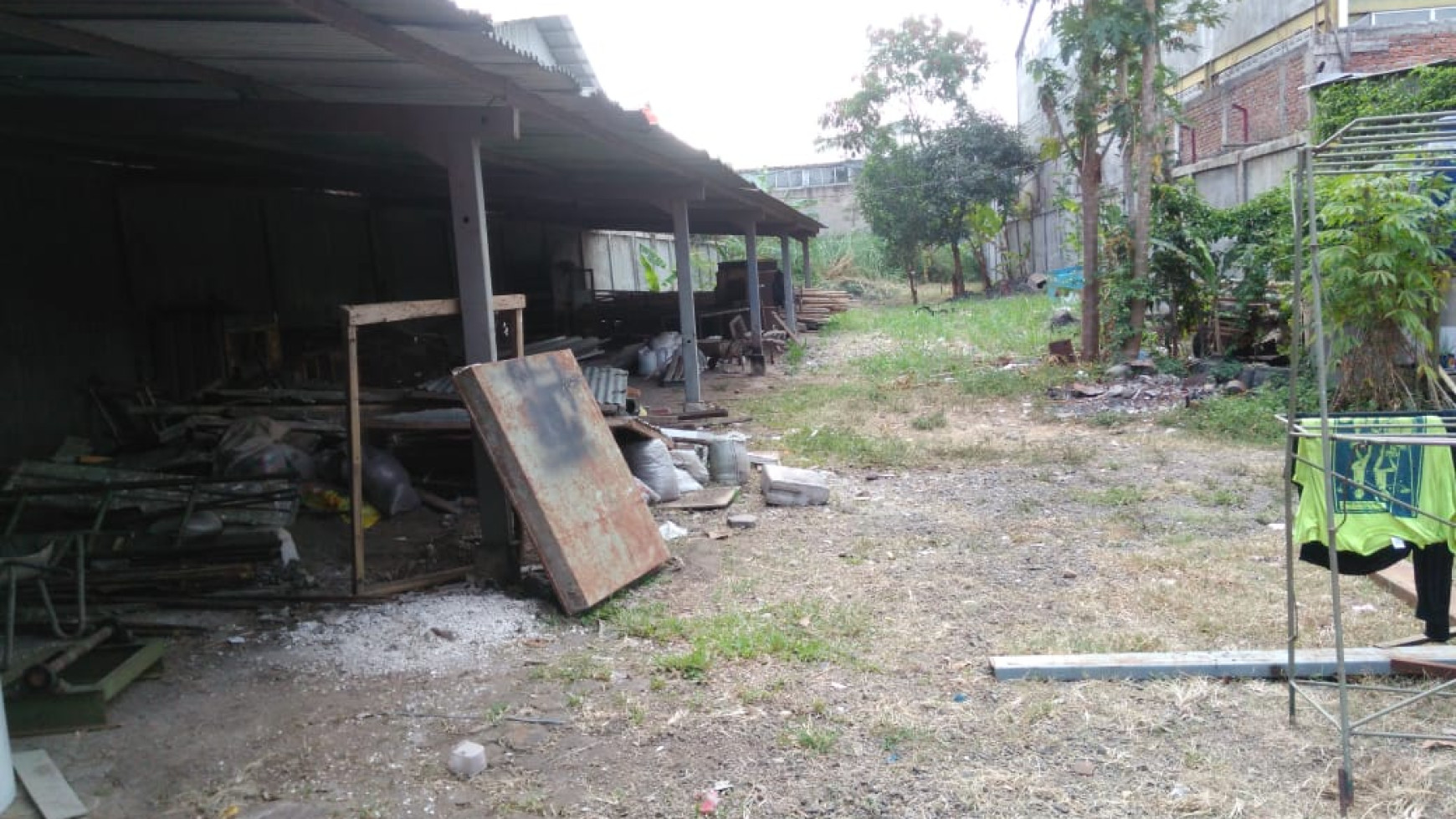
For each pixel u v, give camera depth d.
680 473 7.77
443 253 15.20
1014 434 10.00
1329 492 3.25
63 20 3.97
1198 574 5.56
